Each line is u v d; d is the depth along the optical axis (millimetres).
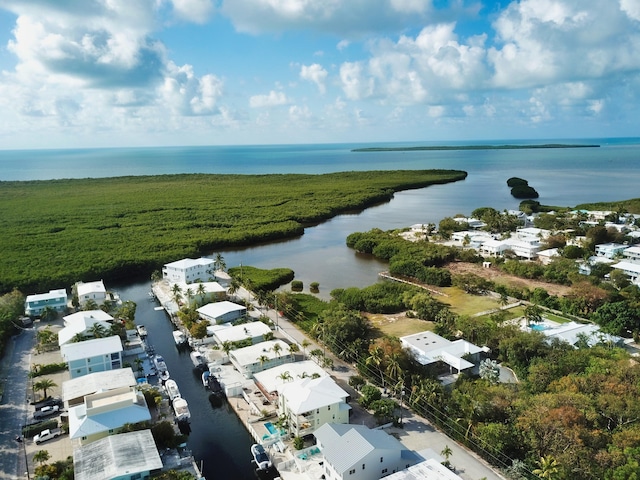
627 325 134625
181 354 138500
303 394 95938
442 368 120438
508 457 83875
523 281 190625
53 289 194125
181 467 87750
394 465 80750
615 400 88875
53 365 125438
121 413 93438
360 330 135125
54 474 82500
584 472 73562
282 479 84250
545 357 113938
